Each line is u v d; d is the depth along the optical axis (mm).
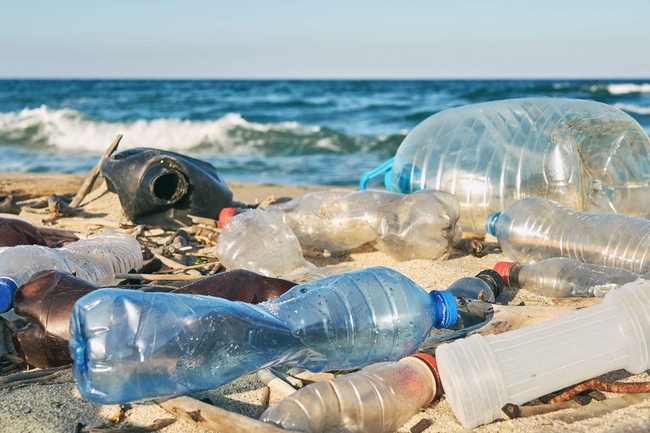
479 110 1333
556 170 1210
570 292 979
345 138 3562
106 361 684
